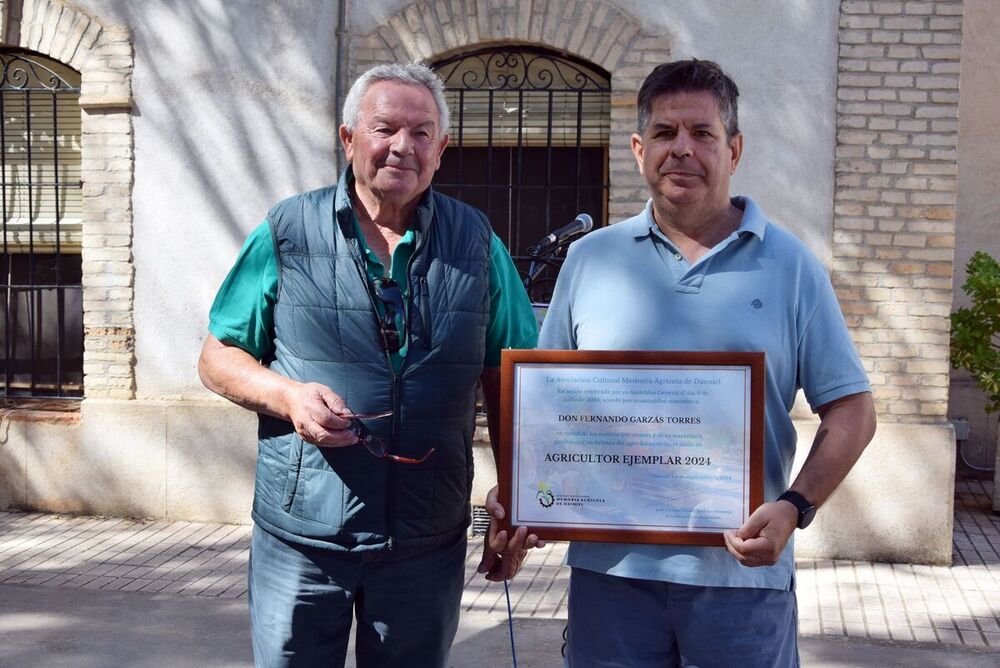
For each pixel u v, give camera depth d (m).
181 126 6.90
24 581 5.84
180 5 6.86
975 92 8.66
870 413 2.54
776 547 2.34
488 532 2.64
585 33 6.54
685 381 2.47
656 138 2.52
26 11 7.00
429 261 2.81
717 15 6.41
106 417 7.06
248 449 6.96
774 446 2.55
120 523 7.00
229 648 4.92
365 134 2.74
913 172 6.28
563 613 5.43
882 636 5.18
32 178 7.70
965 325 7.32
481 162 7.04
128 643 4.96
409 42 6.68
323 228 2.79
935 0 6.20
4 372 7.93
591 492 2.52
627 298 2.58
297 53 6.77
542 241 6.35
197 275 6.96
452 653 4.89
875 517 6.39
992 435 8.78
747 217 2.55
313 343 2.75
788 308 2.53
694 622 2.51
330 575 2.77
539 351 2.54
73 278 7.80
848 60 6.28
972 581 6.07
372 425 2.73
